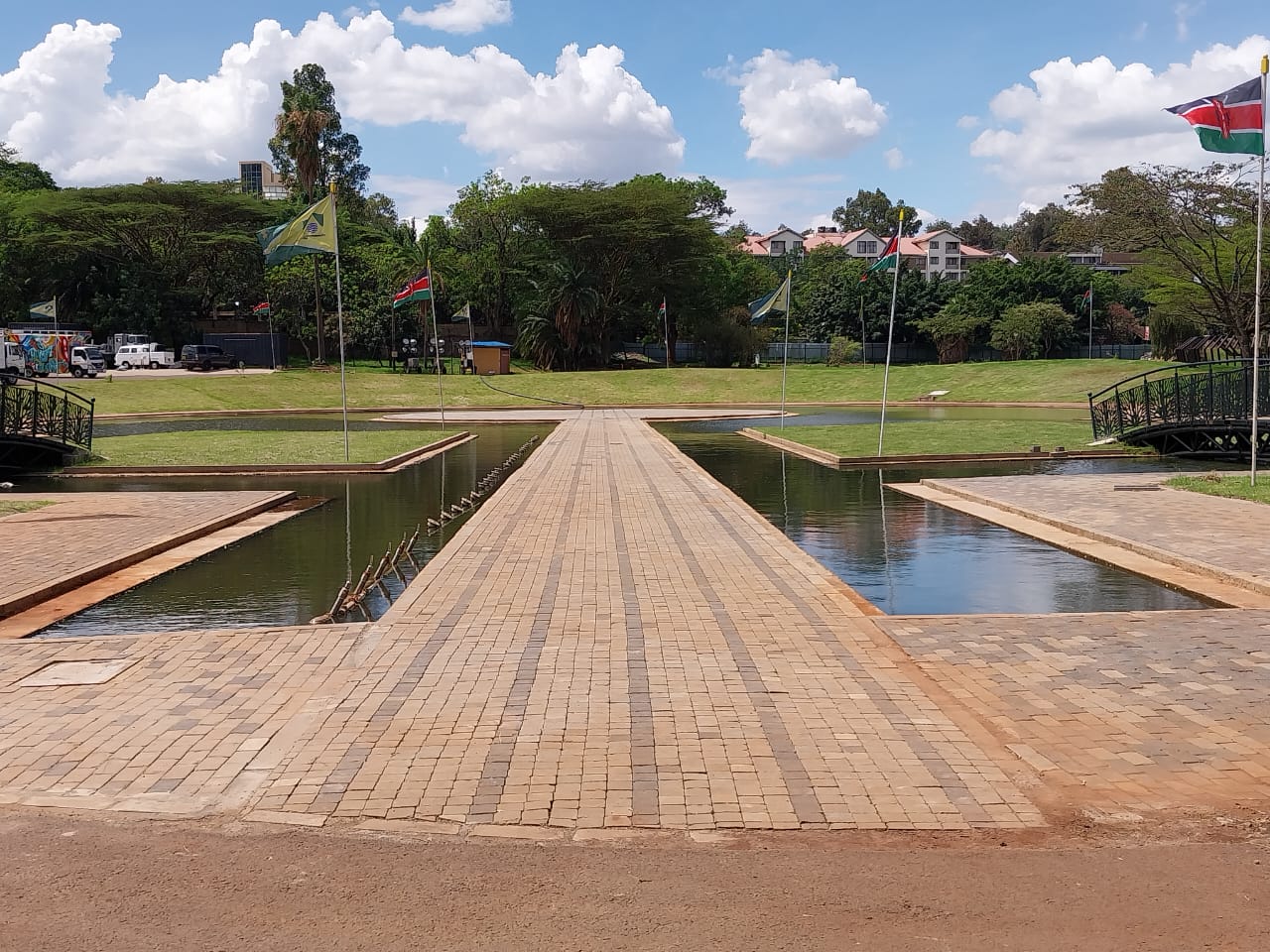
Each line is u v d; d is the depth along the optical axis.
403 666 6.66
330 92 76.50
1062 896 3.66
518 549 11.05
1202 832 4.20
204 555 11.48
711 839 4.14
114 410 42.03
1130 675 6.41
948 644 7.21
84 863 3.97
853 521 13.78
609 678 6.36
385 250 72.25
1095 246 47.34
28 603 8.95
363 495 16.84
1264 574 9.37
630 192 70.50
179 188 65.19
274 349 61.47
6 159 80.31
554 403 50.19
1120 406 24.77
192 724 5.57
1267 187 40.78
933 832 4.20
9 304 64.50
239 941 3.40
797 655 6.89
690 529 12.44
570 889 3.74
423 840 4.14
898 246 21.73
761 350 78.69
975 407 45.97
